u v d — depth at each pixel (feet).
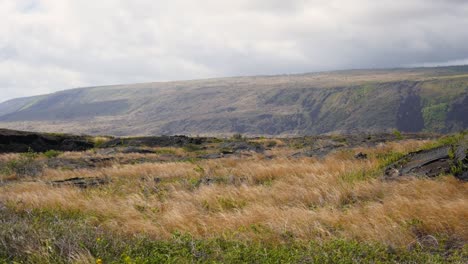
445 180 36.47
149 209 35.81
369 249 22.02
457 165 39.04
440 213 26.94
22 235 22.81
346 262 20.35
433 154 44.50
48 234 23.21
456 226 25.22
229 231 27.58
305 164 56.24
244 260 21.02
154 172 64.39
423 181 36.73
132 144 136.67
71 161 90.79
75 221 29.66
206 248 22.94
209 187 43.83
